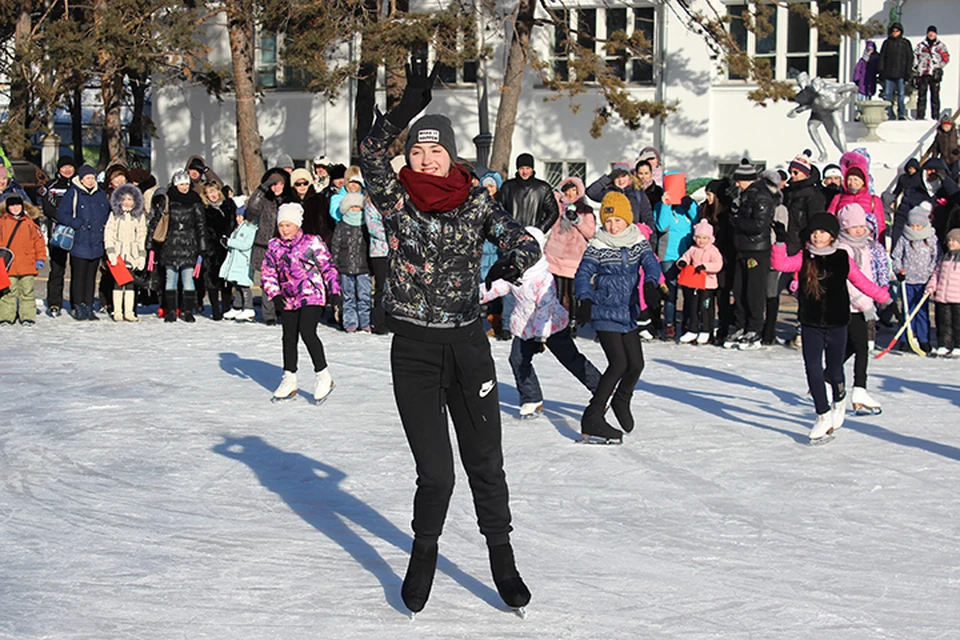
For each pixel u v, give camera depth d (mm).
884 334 14172
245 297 15242
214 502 6344
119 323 14828
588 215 13305
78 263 14938
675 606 4730
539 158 25656
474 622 4516
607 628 4461
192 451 7594
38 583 4941
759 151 24234
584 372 8359
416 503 4551
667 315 13633
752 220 12484
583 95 25203
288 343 9406
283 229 9211
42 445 7746
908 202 14086
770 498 6516
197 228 14812
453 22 19328
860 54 23438
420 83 4422
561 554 5445
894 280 14570
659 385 10414
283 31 21812
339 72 20703
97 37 23609
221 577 5051
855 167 12578
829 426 7977
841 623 4555
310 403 9398
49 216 15258
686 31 24438
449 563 5316
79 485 6699
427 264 4430
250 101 24203
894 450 7801
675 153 24734
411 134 4477
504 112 21406
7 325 14406
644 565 5281
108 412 8930
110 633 4355
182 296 15031
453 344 4484
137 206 14781
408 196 4441
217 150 28109
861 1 23406
